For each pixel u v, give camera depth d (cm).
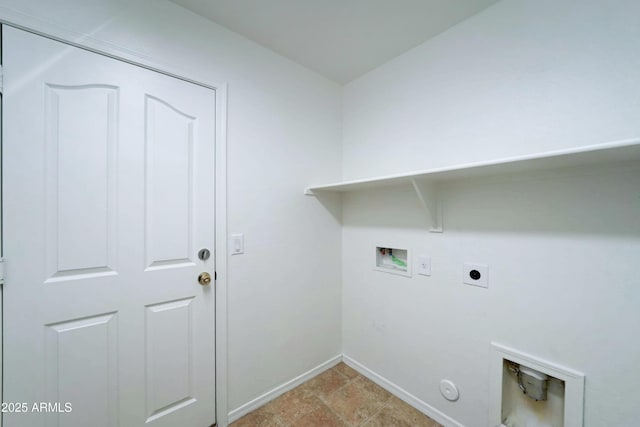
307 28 141
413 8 126
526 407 119
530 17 112
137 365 114
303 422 142
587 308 98
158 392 120
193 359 130
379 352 175
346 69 181
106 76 106
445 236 140
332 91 197
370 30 142
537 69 110
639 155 81
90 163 104
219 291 138
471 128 131
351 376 184
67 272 100
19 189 91
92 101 104
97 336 106
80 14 101
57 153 97
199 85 132
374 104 181
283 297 166
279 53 164
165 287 121
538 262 109
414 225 154
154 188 118
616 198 92
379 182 144
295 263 172
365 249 185
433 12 128
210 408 136
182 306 127
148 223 117
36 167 94
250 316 150
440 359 142
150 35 117
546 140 108
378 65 176
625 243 91
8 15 88
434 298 145
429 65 149
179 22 125
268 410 150
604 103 95
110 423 108
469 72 131
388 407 154
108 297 108
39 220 94
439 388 142
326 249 191
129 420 112
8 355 90
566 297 103
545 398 110
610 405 93
